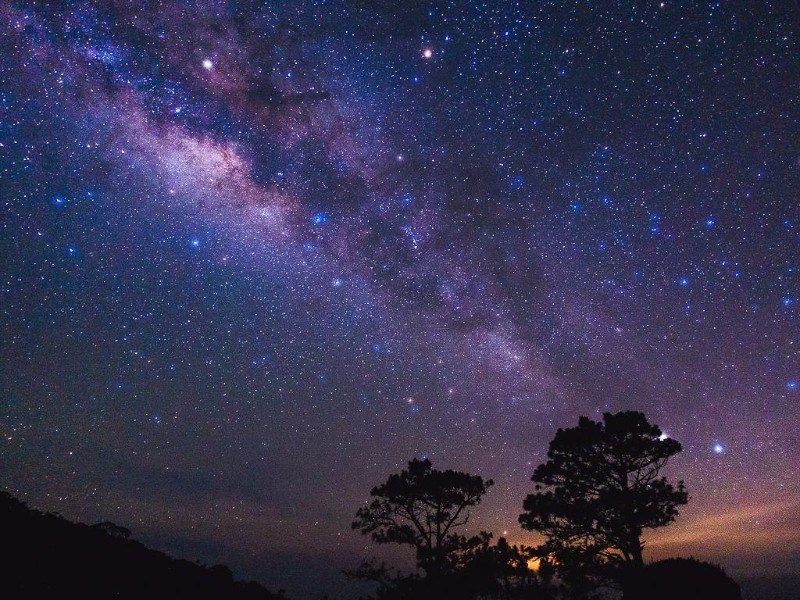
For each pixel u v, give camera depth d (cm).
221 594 1720
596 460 1719
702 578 1495
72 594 1313
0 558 1360
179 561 1870
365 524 1850
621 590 1580
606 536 1627
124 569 1580
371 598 1722
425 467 1889
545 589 1612
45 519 1733
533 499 1711
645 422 1717
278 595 2008
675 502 1616
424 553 1739
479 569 1675
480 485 1872
